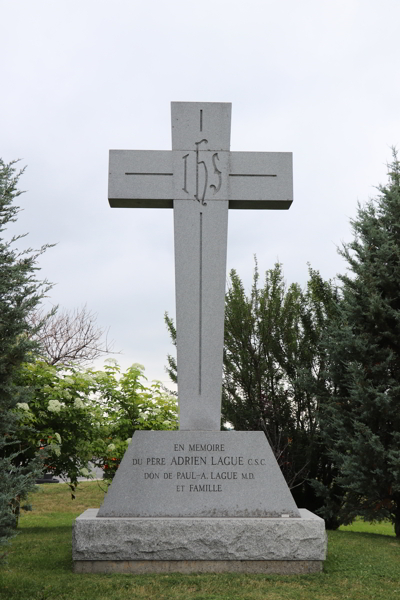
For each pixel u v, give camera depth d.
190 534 6.39
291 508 6.74
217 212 7.56
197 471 6.81
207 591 5.71
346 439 10.05
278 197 7.64
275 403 12.27
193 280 7.40
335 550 7.55
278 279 13.02
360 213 10.62
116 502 6.68
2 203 6.08
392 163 10.56
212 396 7.18
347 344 9.85
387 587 6.00
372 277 9.92
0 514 5.71
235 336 12.61
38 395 9.91
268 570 6.38
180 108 7.75
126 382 11.54
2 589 5.73
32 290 6.09
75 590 5.67
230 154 7.71
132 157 7.65
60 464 10.11
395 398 9.60
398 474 9.10
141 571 6.32
